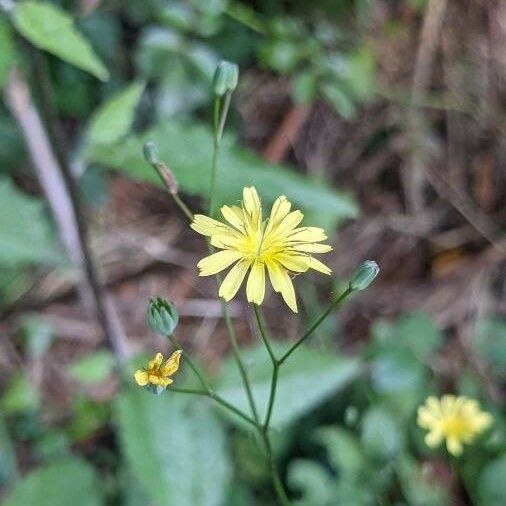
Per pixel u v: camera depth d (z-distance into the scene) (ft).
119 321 0.59
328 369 0.42
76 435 0.53
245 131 0.64
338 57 0.62
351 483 0.47
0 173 0.57
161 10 0.56
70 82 0.57
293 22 0.61
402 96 0.67
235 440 0.50
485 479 0.48
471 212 0.65
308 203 0.37
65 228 0.45
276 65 0.60
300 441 0.51
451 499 0.50
